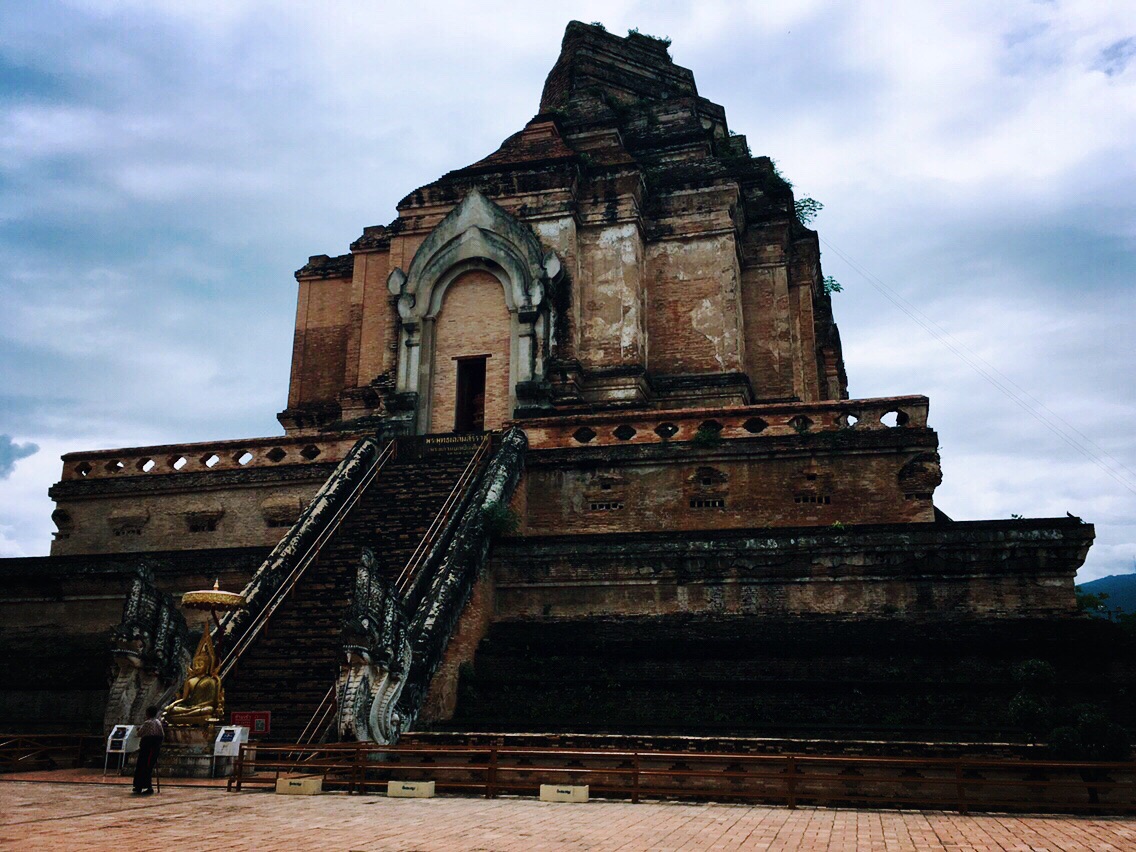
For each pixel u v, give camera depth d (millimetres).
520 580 20938
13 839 10359
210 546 25500
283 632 19219
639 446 23156
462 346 29484
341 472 23781
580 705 17906
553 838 10648
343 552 21375
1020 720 14273
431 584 19422
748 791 13758
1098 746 13438
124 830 10953
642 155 34469
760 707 17172
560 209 29984
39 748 17234
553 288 29078
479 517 20766
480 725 17219
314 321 34844
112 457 26922
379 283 32625
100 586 22938
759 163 36562
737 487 22484
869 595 19375
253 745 15016
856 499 21656
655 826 11555
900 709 16766
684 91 39312
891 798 13164
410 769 14859
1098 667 17141
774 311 32312
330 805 13031
